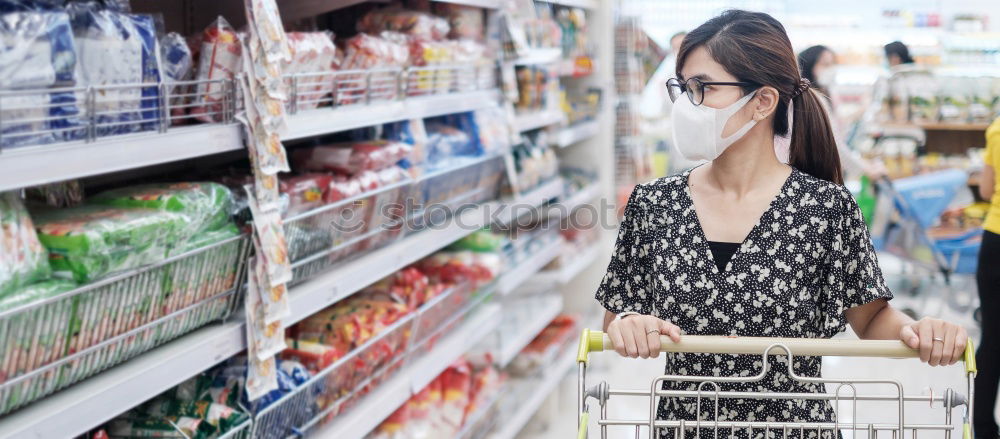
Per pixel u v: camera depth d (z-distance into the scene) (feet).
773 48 6.06
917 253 22.08
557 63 16.58
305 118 7.87
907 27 35.37
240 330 7.14
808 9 38.45
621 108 24.26
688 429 6.27
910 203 21.42
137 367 6.12
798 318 6.12
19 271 5.24
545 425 15.03
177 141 6.20
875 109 26.40
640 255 6.58
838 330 6.10
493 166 13.38
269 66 7.03
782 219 6.15
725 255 6.18
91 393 5.65
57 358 5.52
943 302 21.84
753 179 6.24
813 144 6.61
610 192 19.43
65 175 5.17
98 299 5.78
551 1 15.64
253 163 7.00
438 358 10.85
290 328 9.18
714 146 6.08
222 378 7.39
